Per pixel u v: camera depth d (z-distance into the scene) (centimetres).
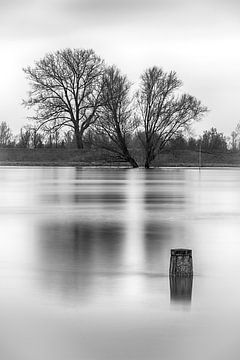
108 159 16112
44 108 16562
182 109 15462
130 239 3161
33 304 1880
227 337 1609
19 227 3616
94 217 4178
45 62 16612
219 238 3222
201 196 6225
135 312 1806
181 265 2258
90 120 16675
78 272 2336
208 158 17988
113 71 15262
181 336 1614
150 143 15400
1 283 2153
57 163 17050
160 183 8638
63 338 1594
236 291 2056
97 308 1844
